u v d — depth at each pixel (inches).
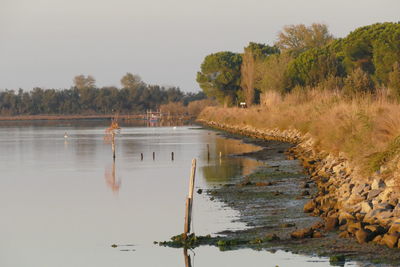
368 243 1330.0
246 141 5123.0
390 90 3784.5
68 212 2091.5
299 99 5497.1
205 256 1422.2
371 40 5895.7
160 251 1517.0
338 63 6274.6
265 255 1360.7
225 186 2440.9
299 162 3166.8
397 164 1665.8
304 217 1713.8
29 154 4525.1
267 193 2171.5
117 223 1876.2
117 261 1455.5
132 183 2736.2
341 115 3088.1
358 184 1775.3
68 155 4367.6
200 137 6087.6
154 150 4579.2
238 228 1651.1
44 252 1576.0
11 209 2183.8
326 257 1288.1
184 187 2534.5
